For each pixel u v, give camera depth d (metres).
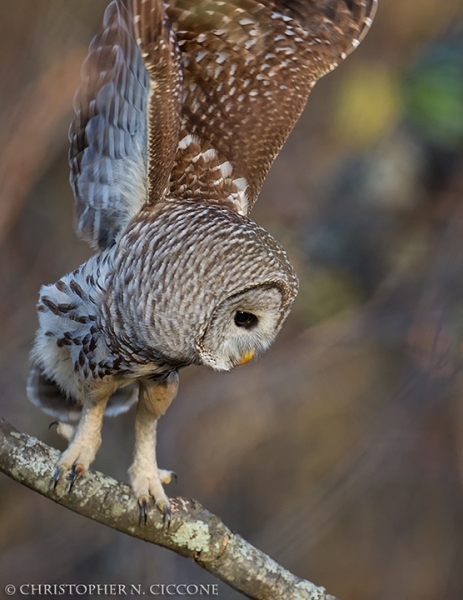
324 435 15.58
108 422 14.73
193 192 9.46
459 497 15.83
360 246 14.94
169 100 8.31
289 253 14.92
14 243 14.35
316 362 15.00
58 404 10.44
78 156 8.93
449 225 14.29
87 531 14.77
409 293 14.81
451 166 14.58
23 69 12.53
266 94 9.82
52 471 8.73
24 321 14.23
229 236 8.59
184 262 8.56
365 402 15.41
